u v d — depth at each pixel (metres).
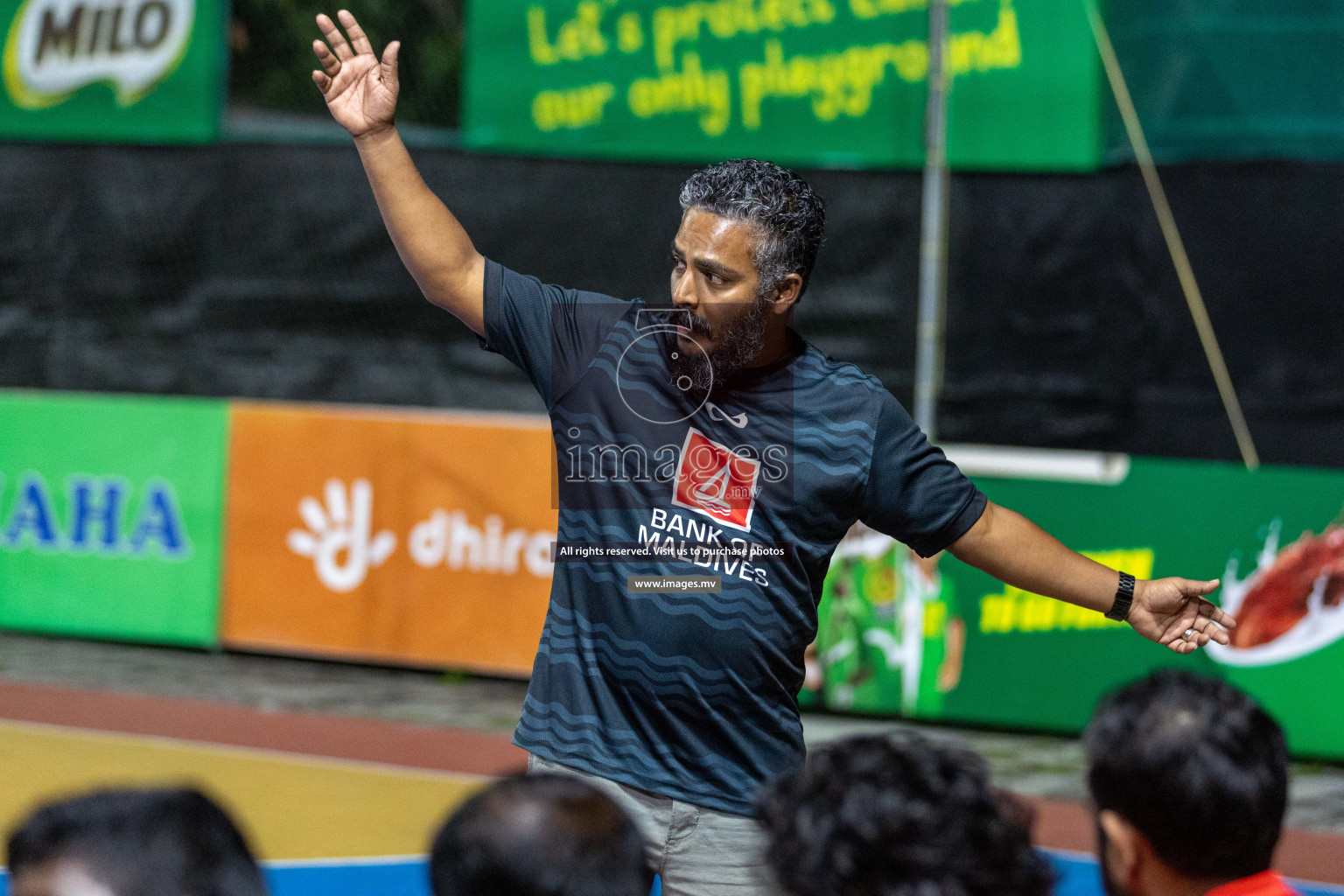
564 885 3.04
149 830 2.78
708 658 5.00
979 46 13.27
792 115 13.91
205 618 15.31
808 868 3.09
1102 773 3.40
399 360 15.20
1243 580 12.55
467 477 14.55
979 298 13.55
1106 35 13.03
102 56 15.63
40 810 2.88
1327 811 11.16
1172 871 3.36
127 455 15.51
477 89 14.73
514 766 11.77
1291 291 12.78
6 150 15.97
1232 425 12.96
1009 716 13.03
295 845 9.44
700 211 5.05
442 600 14.64
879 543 13.30
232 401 15.49
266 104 15.39
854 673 13.39
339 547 14.93
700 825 5.07
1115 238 13.20
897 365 13.80
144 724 12.54
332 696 13.97
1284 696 12.48
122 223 15.74
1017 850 3.11
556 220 14.75
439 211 5.26
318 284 15.34
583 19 14.39
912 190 13.70
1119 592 5.40
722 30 14.02
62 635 15.91
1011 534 5.36
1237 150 12.82
